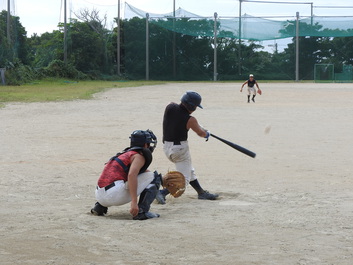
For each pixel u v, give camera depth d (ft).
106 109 98.99
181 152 31.37
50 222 25.27
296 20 270.26
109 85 212.43
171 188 30.40
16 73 218.59
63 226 24.47
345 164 44.39
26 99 124.88
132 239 22.25
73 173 40.52
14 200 31.07
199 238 22.38
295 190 34.14
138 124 74.74
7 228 23.98
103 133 65.10
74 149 52.65
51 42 288.30
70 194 33.22
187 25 275.18
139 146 27.25
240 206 29.60
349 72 268.41
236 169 42.52
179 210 28.76
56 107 103.81
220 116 86.84
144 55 279.69
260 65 283.18
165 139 31.71
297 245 21.27
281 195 32.58
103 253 20.26
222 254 20.12
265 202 30.60
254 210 28.32
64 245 21.29
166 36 278.46
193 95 31.19
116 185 26.94
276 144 56.24
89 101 120.47
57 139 59.98
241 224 24.94
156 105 108.58
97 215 27.43
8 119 82.07
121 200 27.07
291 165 44.09
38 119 81.97
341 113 91.97
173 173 30.60
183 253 20.25
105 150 52.01
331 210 28.02
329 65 267.59
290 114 90.38
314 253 20.21
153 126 72.23
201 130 31.53
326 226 24.44
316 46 278.87
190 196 33.17
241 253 20.24
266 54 283.18
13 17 234.38
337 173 40.37
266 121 79.10
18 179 37.99
